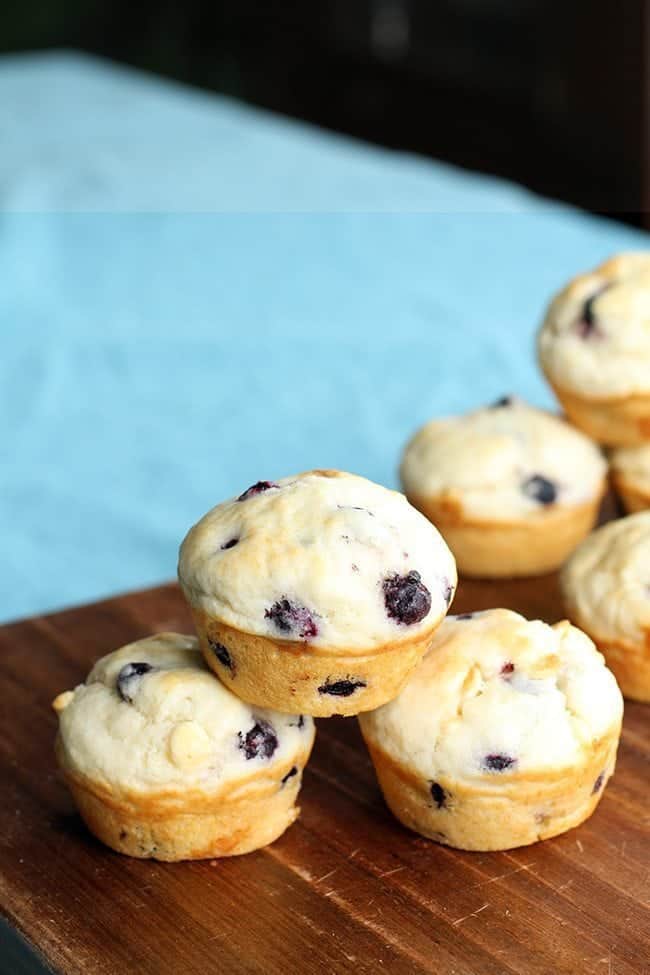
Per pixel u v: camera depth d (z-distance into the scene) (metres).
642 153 2.24
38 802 0.74
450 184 1.40
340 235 1.28
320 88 2.63
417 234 1.28
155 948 0.68
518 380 1.06
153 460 1.00
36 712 0.78
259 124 1.55
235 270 1.21
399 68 2.60
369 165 1.44
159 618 0.84
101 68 1.76
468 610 0.85
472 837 0.71
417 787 0.71
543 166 2.41
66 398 1.05
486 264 1.22
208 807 0.70
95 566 0.92
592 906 0.69
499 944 0.68
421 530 0.70
